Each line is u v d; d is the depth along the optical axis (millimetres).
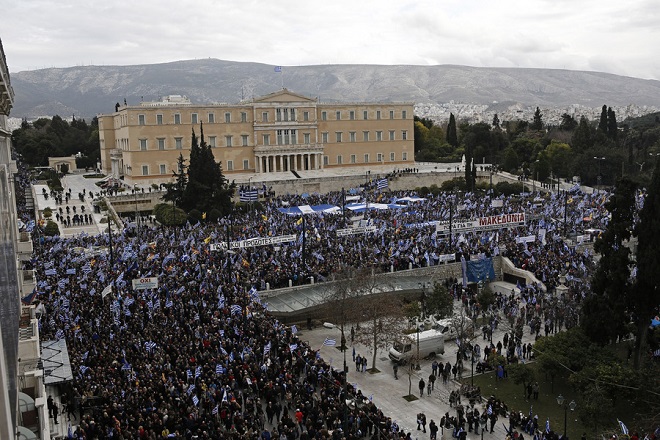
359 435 36500
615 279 49031
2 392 16891
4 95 39375
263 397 41469
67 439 33219
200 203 109250
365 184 146500
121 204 124438
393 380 51938
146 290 57469
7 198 36000
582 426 43500
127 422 34875
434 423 41312
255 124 157125
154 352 44312
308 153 163875
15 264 36531
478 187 146250
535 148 184625
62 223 102750
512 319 60469
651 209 48000
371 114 174500
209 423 35625
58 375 39375
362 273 61219
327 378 42156
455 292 72125
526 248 80312
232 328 49375
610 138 187500
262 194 133625
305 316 65375
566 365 47844
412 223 91188
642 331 49344
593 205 108125
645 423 40812
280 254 75438
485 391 49844
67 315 48969
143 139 145250
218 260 70875
